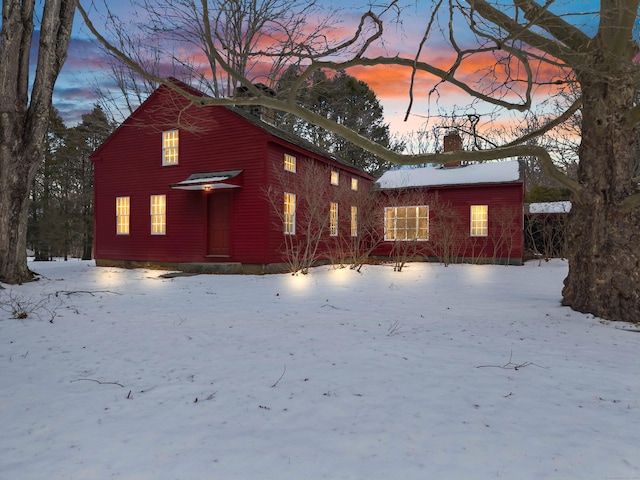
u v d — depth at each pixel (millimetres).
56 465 2434
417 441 2709
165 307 7867
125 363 4504
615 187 7031
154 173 16578
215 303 8320
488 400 3438
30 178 11953
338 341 5336
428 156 6293
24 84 11773
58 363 4523
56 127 32750
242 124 14828
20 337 5664
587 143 7332
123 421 3051
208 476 2295
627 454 2557
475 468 2379
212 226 15562
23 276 11820
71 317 6945
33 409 3289
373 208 20328
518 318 6898
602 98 7086
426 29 4320
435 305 8117
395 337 5578
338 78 27578
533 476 2297
